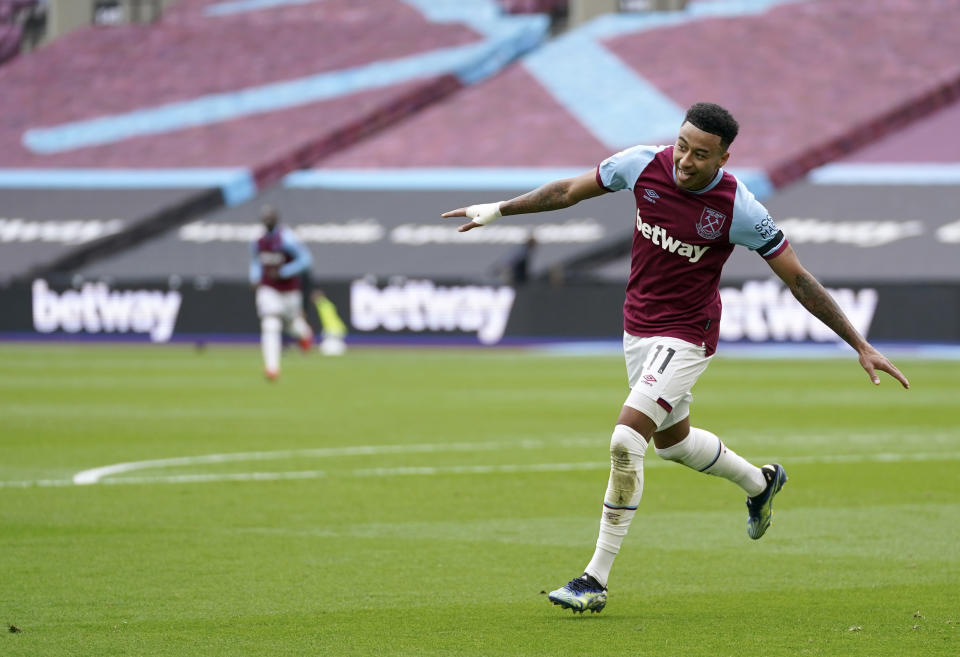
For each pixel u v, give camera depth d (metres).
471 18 146.00
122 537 22.58
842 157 117.56
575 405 48.56
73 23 160.12
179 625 16.31
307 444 36.50
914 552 21.50
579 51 138.00
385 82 136.75
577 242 107.19
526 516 24.95
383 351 87.06
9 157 134.00
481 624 16.48
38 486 28.50
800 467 32.00
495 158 123.50
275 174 127.06
